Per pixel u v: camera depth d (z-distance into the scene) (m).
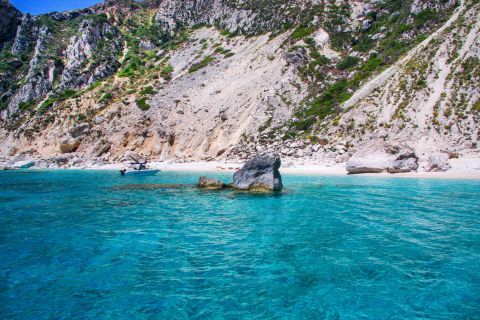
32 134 72.38
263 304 8.69
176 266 11.21
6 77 99.94
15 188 31.36
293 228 15.39
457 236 13.46
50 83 92.69
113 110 69.19
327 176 32.81
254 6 88.50
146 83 78.62
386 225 15.35
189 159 54.88
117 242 13.84
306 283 9.78
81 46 98.12
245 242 13.54
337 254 11.91
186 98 67.25
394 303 8.60
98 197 25.34
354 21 69.69
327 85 56.50
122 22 116.69
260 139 50.53
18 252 12.71
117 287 9.75
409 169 31.73
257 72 64.94
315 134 45.81
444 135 34.16
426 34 53.81
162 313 8.35
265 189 25.20
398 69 46.22
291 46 66.62
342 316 8.09
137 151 61.75
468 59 38.78
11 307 8.71
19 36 112.19
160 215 18.77
